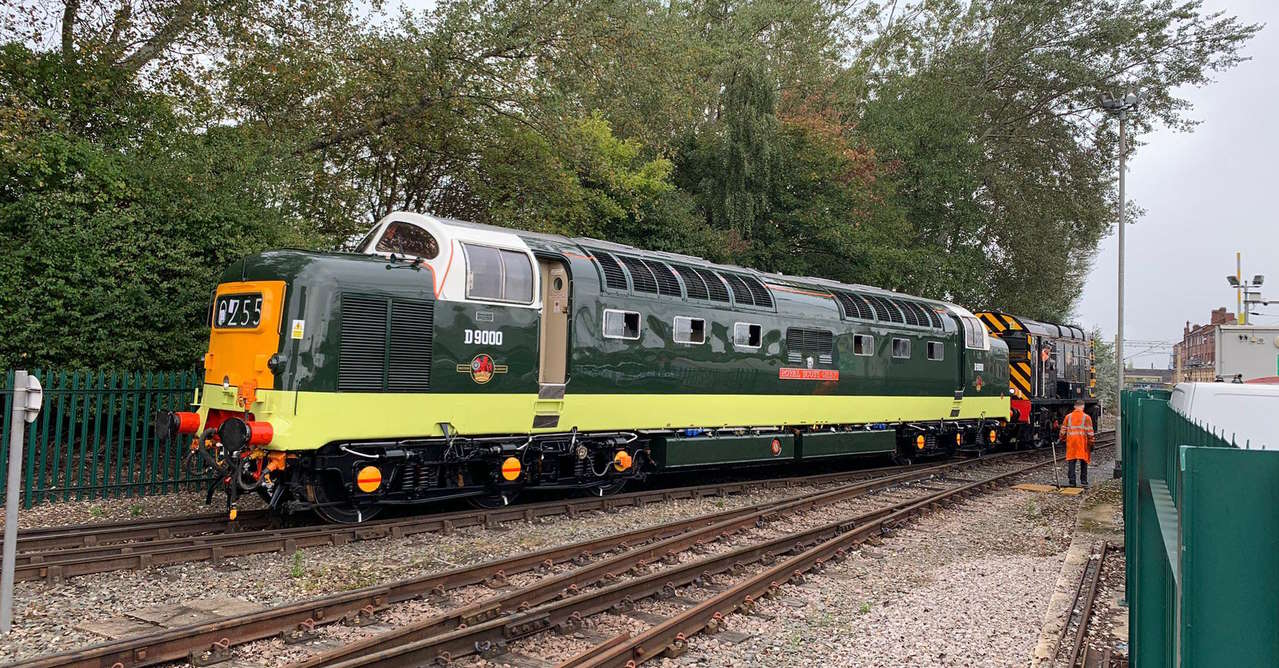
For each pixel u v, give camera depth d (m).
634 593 7.12
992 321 23.56
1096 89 33.03
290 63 16.28
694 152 29.11
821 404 15.44
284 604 6.66
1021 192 34.38
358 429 9.23
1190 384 3.81
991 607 7.65
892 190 29.05
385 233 10.93
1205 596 2.48
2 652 5.41
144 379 12.04
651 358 12.35
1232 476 2.47
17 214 11.66
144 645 5.15
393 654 5.12
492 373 10.40
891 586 8.41
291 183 15.27
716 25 36.66
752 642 6.42
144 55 15.41
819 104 31.80
